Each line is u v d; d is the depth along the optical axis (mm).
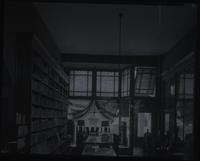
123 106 11898
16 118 4672
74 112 12320
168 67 10367
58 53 10594
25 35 5238
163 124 10773
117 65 12281
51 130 7797
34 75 5469
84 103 12484
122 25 7793
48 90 7086
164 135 9680
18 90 5188
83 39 9344
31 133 5309
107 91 12703
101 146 7691
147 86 11664
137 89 11742
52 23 7629
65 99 10562
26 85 5234
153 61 11656
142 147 10414
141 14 6867
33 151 5414
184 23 7395
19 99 5180
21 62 5219
